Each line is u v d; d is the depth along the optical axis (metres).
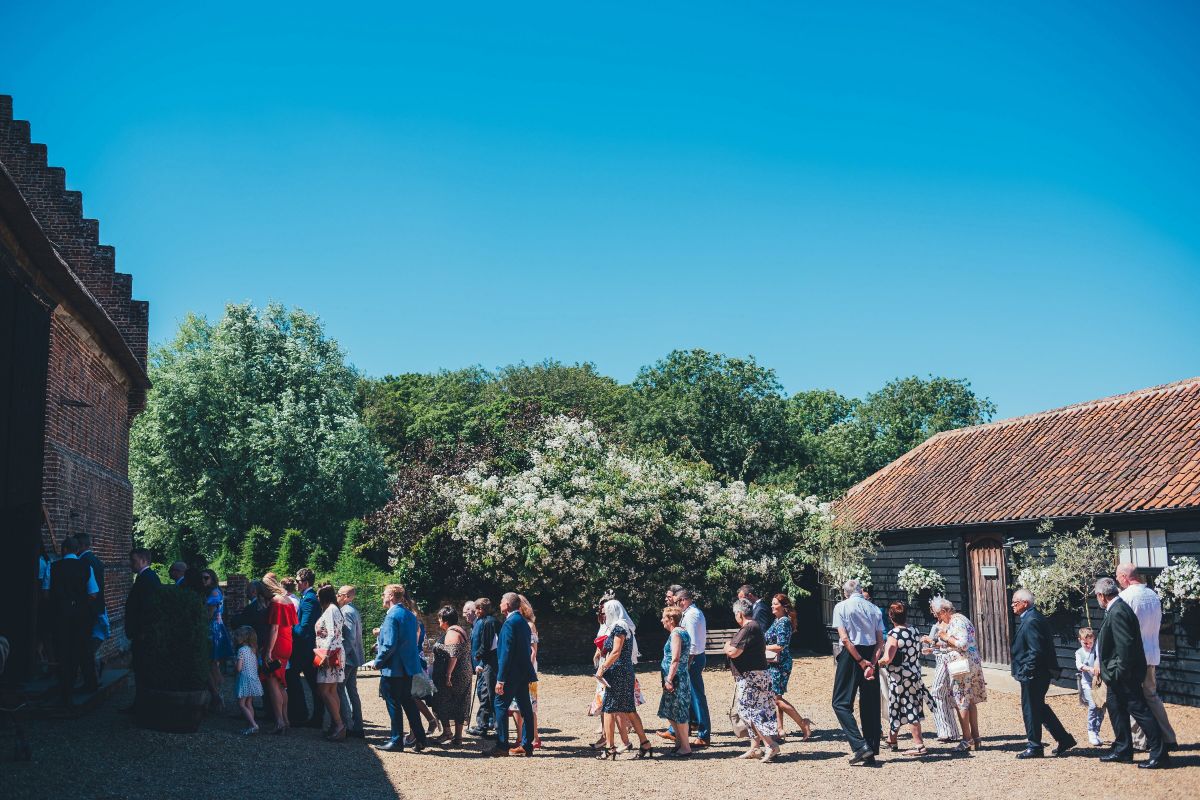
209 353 41.84
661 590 23.59
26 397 11.71
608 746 11.43
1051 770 10.06
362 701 16.41
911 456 26.77
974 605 20.23
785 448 45.97
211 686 13.36
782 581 24.95
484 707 12.48
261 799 8.67
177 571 12.14
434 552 22.97
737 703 11.66
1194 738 11.91
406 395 66.69
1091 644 11.65
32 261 12.23
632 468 24.38
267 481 39.84
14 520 11.25
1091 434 20.39
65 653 10.89
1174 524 15.41
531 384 68.00
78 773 8.70
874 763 10.72
